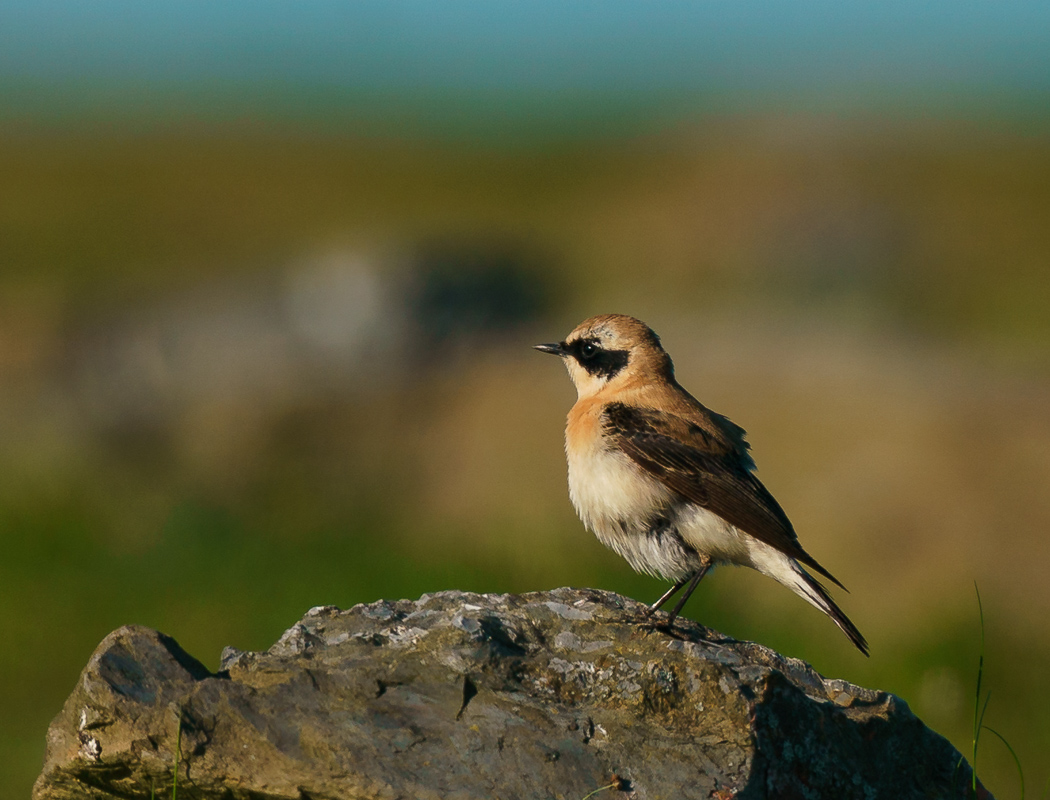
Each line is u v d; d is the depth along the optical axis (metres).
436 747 6.10
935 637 13.51
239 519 16.91
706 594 13.99
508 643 6.79
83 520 16.69
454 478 17.53
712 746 6.13
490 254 23.23
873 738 6.62
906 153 51.16
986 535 14.58
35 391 20.09
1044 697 12.72
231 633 13.85
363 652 6.70
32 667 13.37
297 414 19.05
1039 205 46.62
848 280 35.00
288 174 84.19
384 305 20.72
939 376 17.72
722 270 35.69
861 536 14.89
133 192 73.25
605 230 43.69
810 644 13.50
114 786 6.39
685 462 7.95
